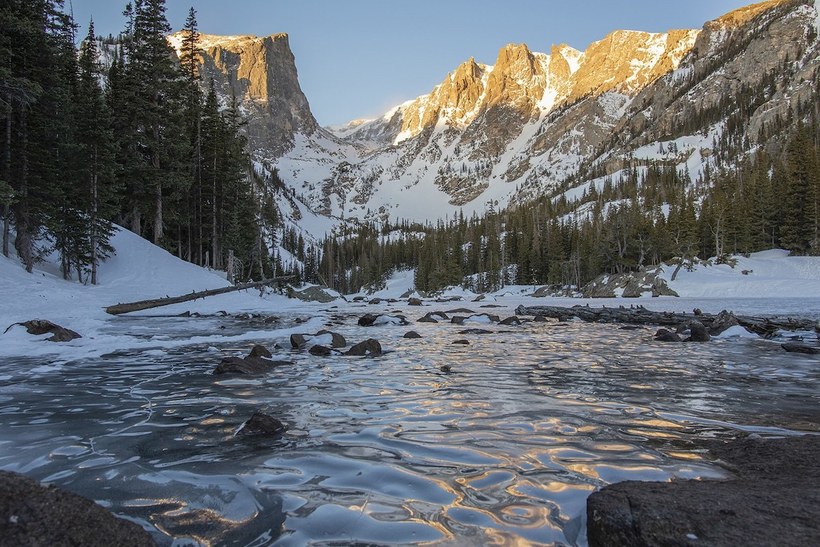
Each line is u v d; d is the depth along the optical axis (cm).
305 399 651
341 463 388
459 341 1429
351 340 1509
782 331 1623
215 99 4744
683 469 368
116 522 251
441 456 404
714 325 1770
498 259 11750
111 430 497
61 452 423
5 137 2573
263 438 464
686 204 10156
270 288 5662
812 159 7581
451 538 261
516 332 1847
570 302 5784
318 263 15375
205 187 4522
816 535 231
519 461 390
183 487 338
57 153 2889
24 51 2605
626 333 1805
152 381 793
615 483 332
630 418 542
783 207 8075
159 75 3959
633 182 17700
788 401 642
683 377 848
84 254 3111
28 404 624
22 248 2631
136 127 3809
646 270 7012
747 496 287
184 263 3781
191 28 4691
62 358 1058
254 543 256
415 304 5206
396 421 530
